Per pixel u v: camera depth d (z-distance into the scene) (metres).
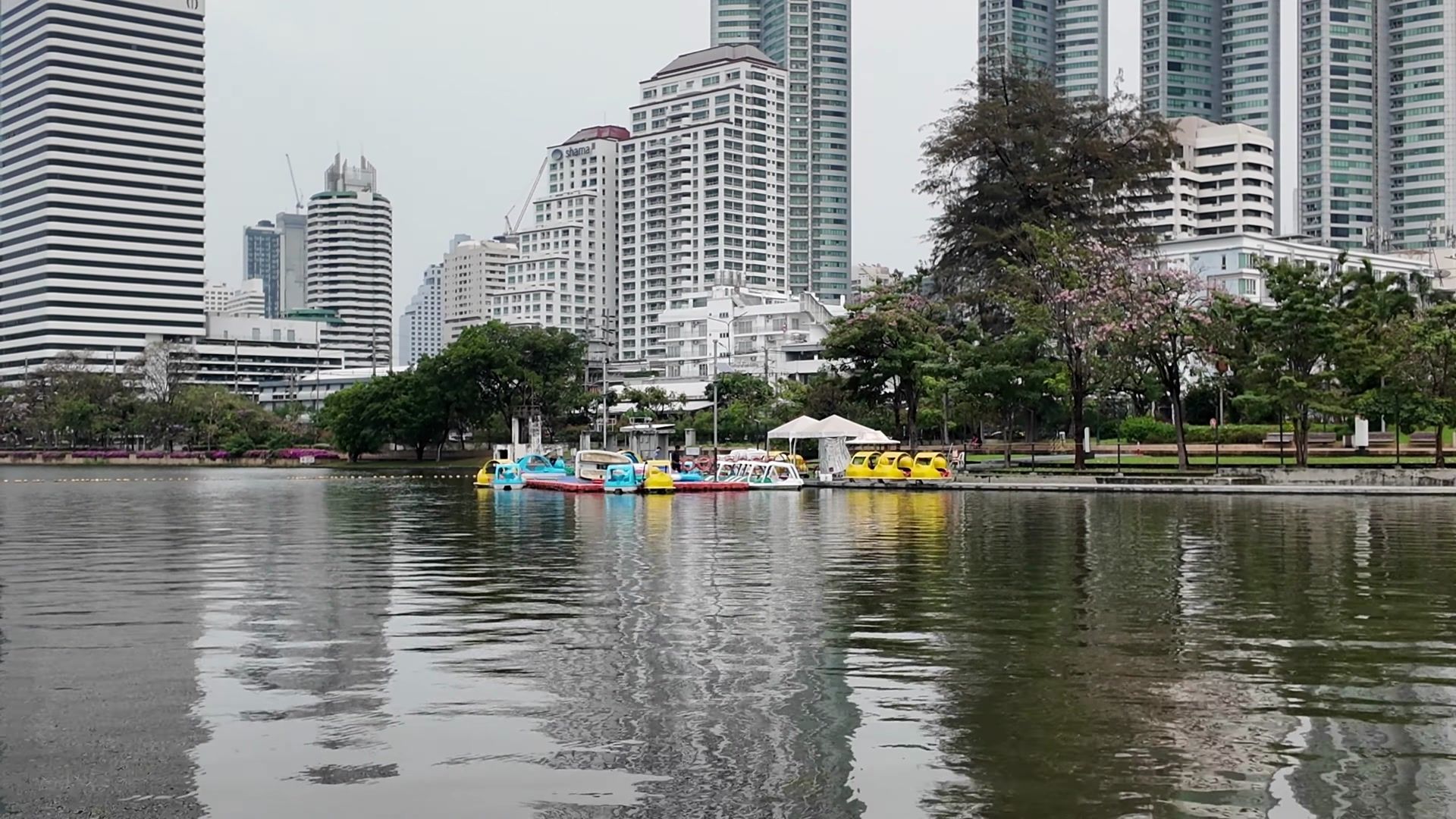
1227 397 81.94
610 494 55.25
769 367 149.00
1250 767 9.75
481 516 41.06
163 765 10.01
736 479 59.22
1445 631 15.77
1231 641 15.09
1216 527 32.59
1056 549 26.75
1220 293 58.41
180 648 15.11
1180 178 184.00
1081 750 10.25
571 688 12.64
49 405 148.62
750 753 10.21
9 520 41.06
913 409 71.19
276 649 14.95
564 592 20.08
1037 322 59.84
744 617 17.23
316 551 28.19
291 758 10.17
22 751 10.44
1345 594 19.25
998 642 15.05
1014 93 77.12
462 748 10.45
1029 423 82.94
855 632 15.81
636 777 9.60
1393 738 10.59
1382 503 43.50
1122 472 57.97
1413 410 54.22
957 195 77.88
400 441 116.69
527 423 100.94
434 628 16.47
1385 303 63.09
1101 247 60.69
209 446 139.88
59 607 18.77
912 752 10.23
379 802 9.05
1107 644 14.93
